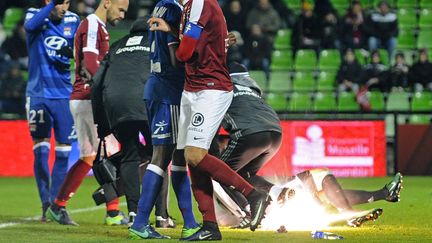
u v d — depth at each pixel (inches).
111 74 751.1
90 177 1574.8
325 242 643.5
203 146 630.5
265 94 1819.6
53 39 874.8
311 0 2064.5
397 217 865.5
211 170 633.6
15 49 1801.2
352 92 1779.0
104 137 784.9
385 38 1889.8
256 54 1836.9
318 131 1537.9
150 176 668.7
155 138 668.7
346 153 1547.7
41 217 873.5
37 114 877.8
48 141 890.7
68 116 883.4
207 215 651.5
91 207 1025.5
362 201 781.9
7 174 1563.7
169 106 664.4
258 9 1891.0
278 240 655.1
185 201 680.4
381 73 1770.4
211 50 631.2
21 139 1563.7
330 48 1898.4
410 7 2053.4
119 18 808.3
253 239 662.5
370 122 1553.9
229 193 767.1
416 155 1571.1
